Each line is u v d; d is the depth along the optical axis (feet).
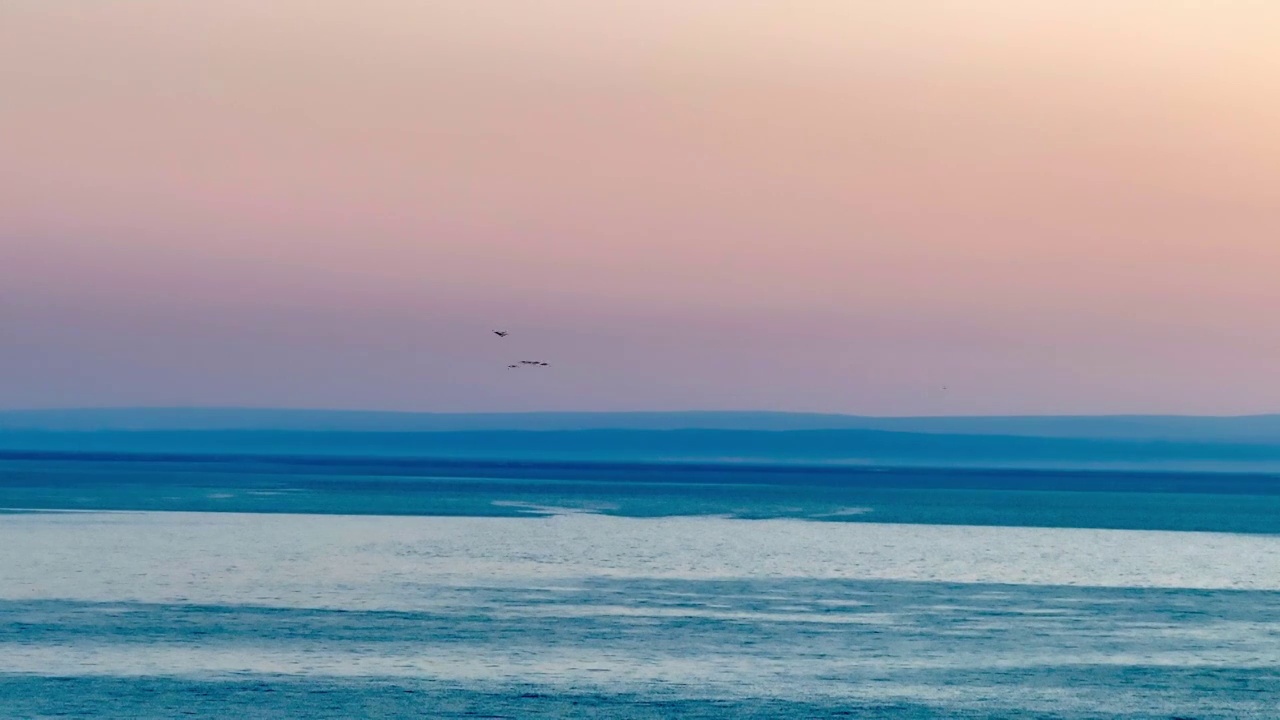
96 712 190.90
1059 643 250.78
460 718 191.11
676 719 192.54
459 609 279.08
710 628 260.01
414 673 217.36
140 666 219.00
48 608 273.13
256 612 271.69
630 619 269.03
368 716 191.11
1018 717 198.29
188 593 297.12
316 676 214.28
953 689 213.46
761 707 200.03
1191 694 212.84
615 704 199.93
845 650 241.14
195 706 194.90
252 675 214.07
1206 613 288.71
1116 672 227.20
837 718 194.90
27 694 200.23
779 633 255.91
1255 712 202.80
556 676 216.95
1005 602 301.22
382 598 293.84
